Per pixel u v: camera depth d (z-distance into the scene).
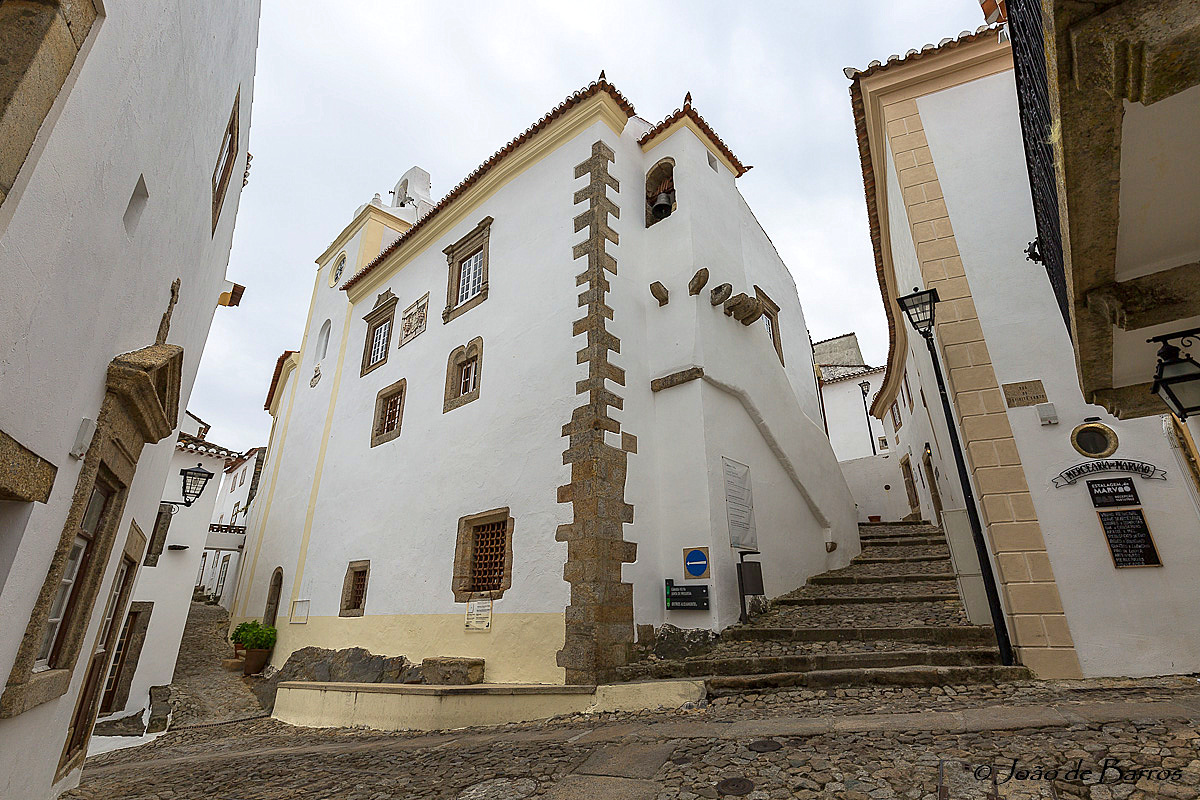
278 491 16.41
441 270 12.73
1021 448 5.69
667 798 3.29
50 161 2.39
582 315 8.90
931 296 6.08
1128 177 2.55
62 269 2.71
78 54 2.45
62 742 4.40
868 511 18.86
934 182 7.09
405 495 10.91
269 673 12.64
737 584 8.14
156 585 12.94
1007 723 3.80
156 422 4.70
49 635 3.98
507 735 5.59
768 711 4.93
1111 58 2.01
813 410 14.56
